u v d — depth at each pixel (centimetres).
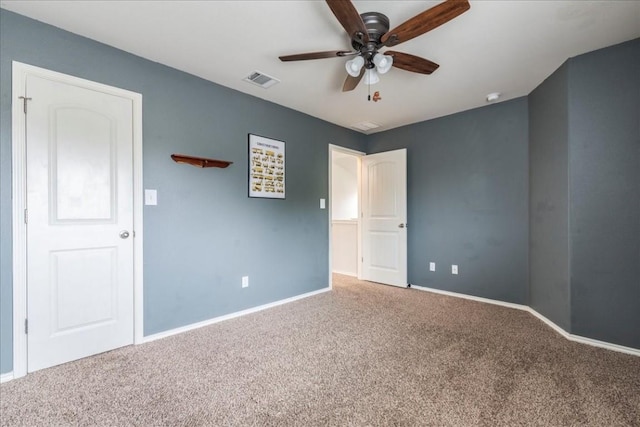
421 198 396
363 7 176
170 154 246
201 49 222
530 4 174
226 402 160
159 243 241
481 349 220
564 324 245
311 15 184
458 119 361
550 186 266
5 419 145
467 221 354
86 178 207
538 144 287
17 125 182
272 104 325
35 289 189
